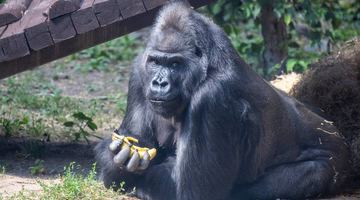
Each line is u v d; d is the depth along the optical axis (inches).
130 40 1002.1
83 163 525.0
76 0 490.9
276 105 446.0
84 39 500.7
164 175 422.6
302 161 466.3
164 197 421.1
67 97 739.4
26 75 848.9
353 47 561.6
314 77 539.5
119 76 878.4
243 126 421.4
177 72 403.2
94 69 901.8
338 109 522.9
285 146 459.2
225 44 415.8
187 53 403.5
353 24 932.0
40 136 584.7
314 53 820.6
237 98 415.5
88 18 485.7
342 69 534.6
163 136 438.0
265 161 449.4
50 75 864.9
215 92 404.8
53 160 528.1
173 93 400.2
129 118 439.5
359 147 503.5
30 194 435.2
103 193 433.4
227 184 420.5
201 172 409.1
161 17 411.5
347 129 516.4
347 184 502.6
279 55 759.1
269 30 757.9
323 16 776.3
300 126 470.6
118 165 414.0
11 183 466.3
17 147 551.2
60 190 434.3
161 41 405.1
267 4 743.1
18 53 480.1
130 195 437.1
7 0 594.9
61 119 644.7
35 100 709.9
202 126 406.9
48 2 515.5
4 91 757.9
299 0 748.0
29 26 480.7
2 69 491.8
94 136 577.3
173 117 421.1
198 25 408.8
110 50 973.8
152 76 406.9
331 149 477.7
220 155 410.9
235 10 776.3
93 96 784.3
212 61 409.1
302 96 538.0
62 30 482.6
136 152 405.7
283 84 568.1
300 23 924.6
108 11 488.1
